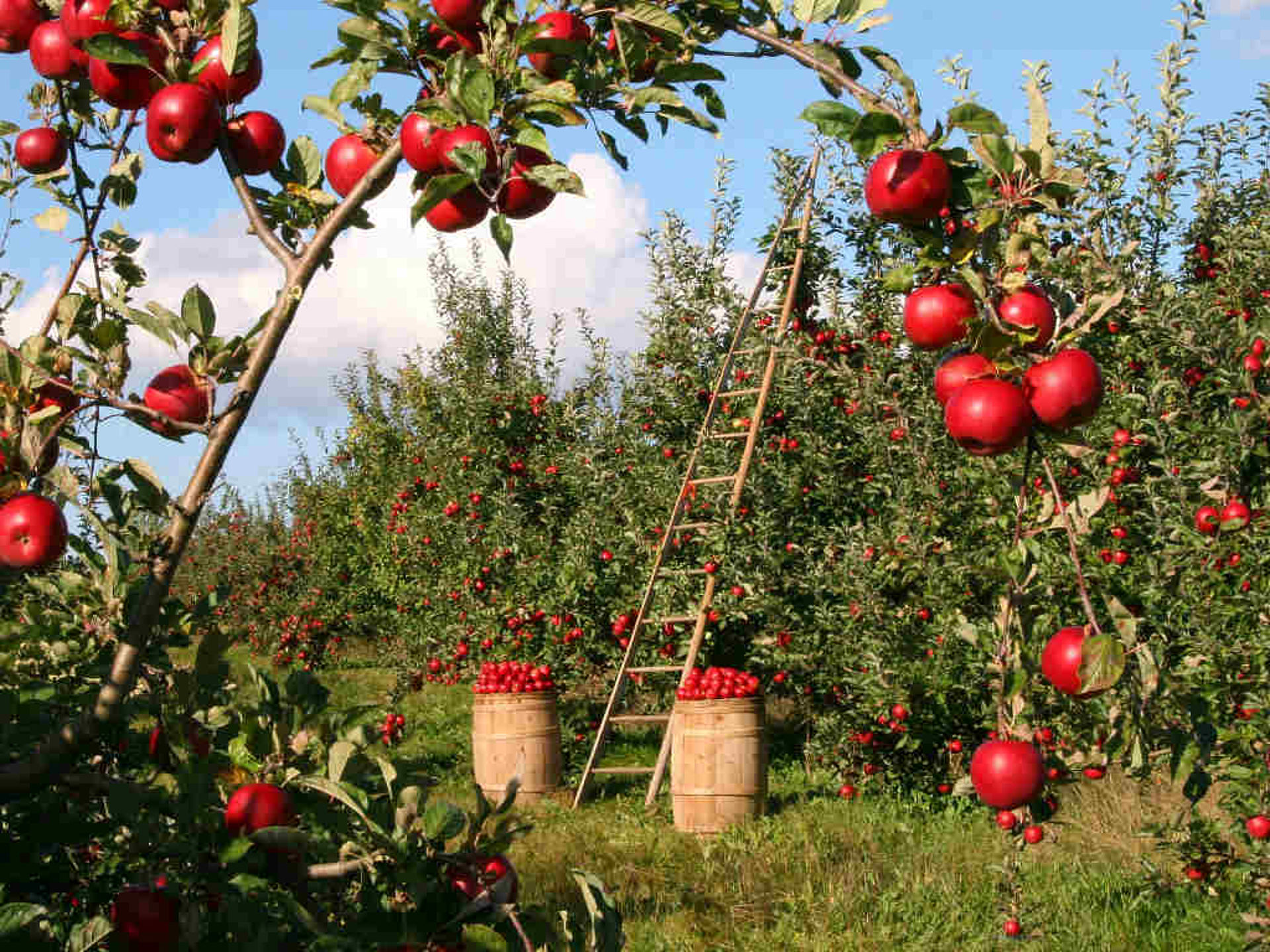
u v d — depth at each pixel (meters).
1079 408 1.56
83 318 1.77
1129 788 6.46
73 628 2.11
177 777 1.68
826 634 8.89
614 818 7.95
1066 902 5.16
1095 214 6.27
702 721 7.43
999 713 1.87
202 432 1.48
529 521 12.18
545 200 1.64
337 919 1.66
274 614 18.75
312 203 1.66
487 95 1.48
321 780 1.58
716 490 9.70
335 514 18.83
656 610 9.76
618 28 1.65
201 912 1.58
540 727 8.79
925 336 1.67
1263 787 4.49
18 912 1.48
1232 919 4.80
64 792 1.89
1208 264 7.95
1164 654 5.00
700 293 11.38
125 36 1.60
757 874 6.17
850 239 9.69
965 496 7.96
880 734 8.08
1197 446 6.25
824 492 9.39
